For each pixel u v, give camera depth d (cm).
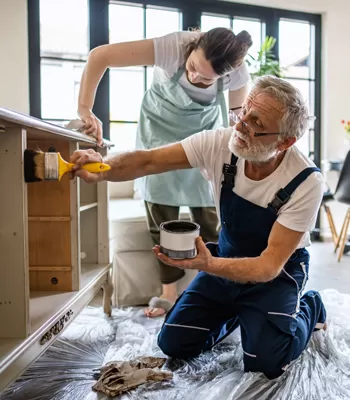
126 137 318
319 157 369
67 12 296
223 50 140
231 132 129
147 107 184
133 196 297
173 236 102
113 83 312
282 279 127
